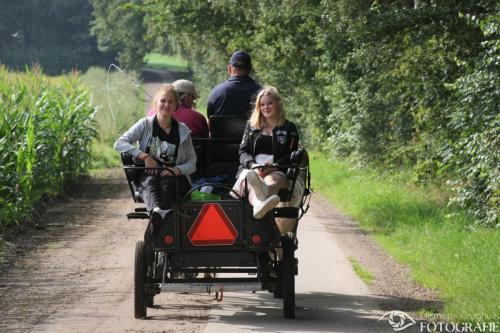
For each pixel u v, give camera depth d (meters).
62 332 20.52
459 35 43.44
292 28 72.12
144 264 21.80
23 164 39.06
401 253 31.55
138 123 22.20
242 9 81.19
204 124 25.14
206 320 21.92
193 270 21.91
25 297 24.70
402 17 46.56
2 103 42.09
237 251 21.42
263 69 77.94
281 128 22.56
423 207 40.44
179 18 84.88
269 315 22.62
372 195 46.38
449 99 43.34
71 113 51.47
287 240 22.28
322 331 20.52
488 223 34.47
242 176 21.81
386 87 51.81
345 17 54.31
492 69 34.34
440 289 25.89
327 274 28.20
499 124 32.94
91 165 60.81
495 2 40.41
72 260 30.62
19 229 36.75
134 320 21.80
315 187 55.19
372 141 56.56
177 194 20.97
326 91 67.00
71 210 44.06
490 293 24.12
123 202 47.62
